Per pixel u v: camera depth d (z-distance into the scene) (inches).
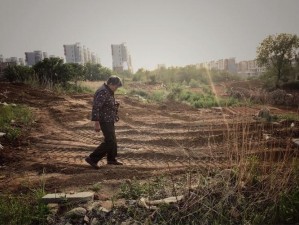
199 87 1238.3
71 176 200.5
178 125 388.8
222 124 373.4
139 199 157.4
